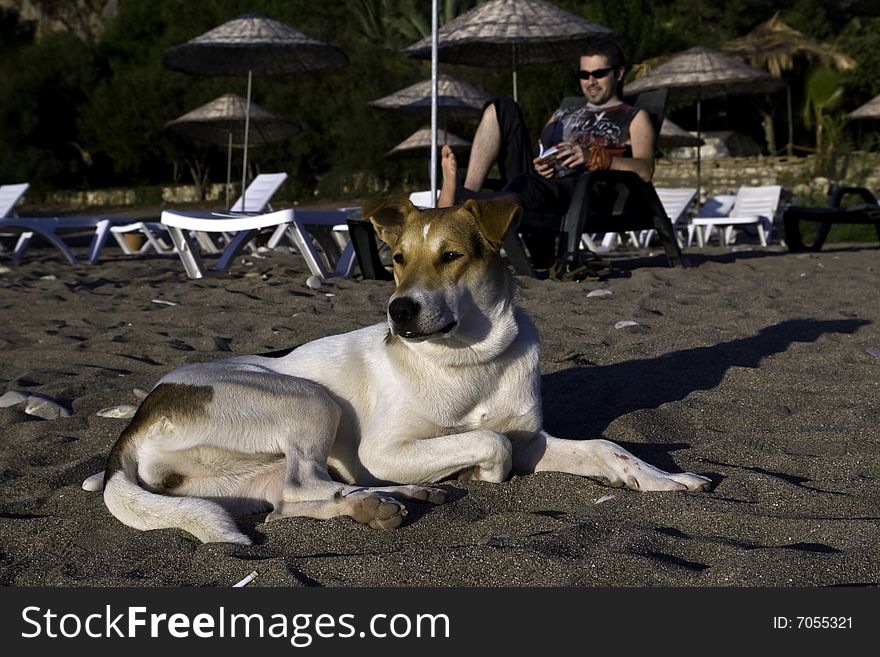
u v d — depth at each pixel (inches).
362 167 1533.0
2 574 139.6
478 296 166.6
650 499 150.3
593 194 430.0
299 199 1565.0
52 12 2566.4
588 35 573.0
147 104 1678.2
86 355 279.3
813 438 179.2
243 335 309.4
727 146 1439.5
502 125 423.8
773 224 835.4
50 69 1873.8
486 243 168.7
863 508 143.8
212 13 1769.2
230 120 879.7
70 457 193.3
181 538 148.3
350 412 175.0
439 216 169.8
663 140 897.5
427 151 925.8
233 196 1608.0
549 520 144.3
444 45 589.9
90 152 1872.5
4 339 312.0
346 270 456.1
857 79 1366.9
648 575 124.4
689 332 280.5
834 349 249.6
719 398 207.5
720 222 713.6
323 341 184.4
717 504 146.3
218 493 163.5
